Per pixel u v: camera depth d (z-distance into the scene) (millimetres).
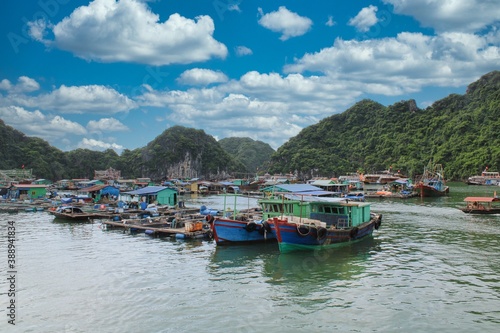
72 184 125750
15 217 54375
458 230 41594
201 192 125688
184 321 18438
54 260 29078
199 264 27906
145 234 39594
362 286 22953
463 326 17703
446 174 180500
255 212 48750
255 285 23281
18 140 184125
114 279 24406
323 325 17969
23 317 18891
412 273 25359
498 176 152500
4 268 26859
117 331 17516
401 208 66688
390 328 17625
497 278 24172
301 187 55281
